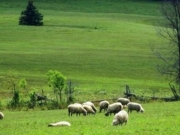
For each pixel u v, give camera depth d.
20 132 57.66
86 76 164.38
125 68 177.62
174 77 157.12
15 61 182.50
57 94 124.38
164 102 107.38
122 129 51.56
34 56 193.88
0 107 104.19
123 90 136.38
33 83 147.12
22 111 99.12
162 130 50.56
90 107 81.62
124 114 57.56
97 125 59.66
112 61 189.12
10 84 143.75
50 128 58.66
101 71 172.50
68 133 51.09
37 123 69.50
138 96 118.12
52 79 110.75
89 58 194.38
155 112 79.12
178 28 135.25
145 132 49.34
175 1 134.88
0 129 63.78
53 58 191.50
